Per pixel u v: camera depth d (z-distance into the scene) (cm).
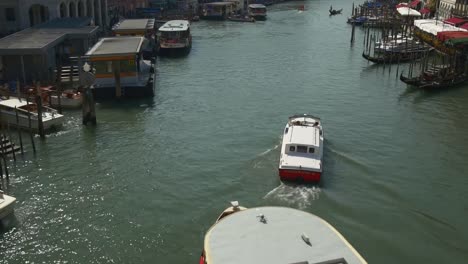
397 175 2983
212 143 3506
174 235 2369
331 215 2523
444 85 4953
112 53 4569
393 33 8200
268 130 3772
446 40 5281
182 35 7369
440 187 2847
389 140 3559
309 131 3114
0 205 2392
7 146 3306
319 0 16962
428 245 2297
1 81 4712
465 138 3606
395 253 2234
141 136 3653
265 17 11581
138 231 2402
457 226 2453
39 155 3281
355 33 9169
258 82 5372
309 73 5794
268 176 2942
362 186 2828
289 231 1683
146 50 6378
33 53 4491
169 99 4672
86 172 3031
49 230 2411
